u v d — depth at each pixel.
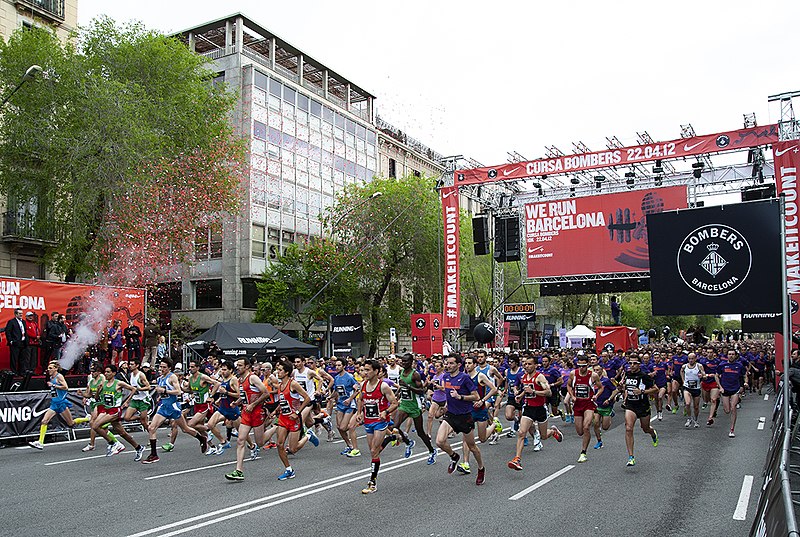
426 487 9.50
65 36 31.28
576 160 25.02
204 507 8.25
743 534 6.99
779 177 21.27
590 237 26.91
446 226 27.66
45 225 25.12
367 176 48.66
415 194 37.00
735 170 24.42
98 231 25.23
